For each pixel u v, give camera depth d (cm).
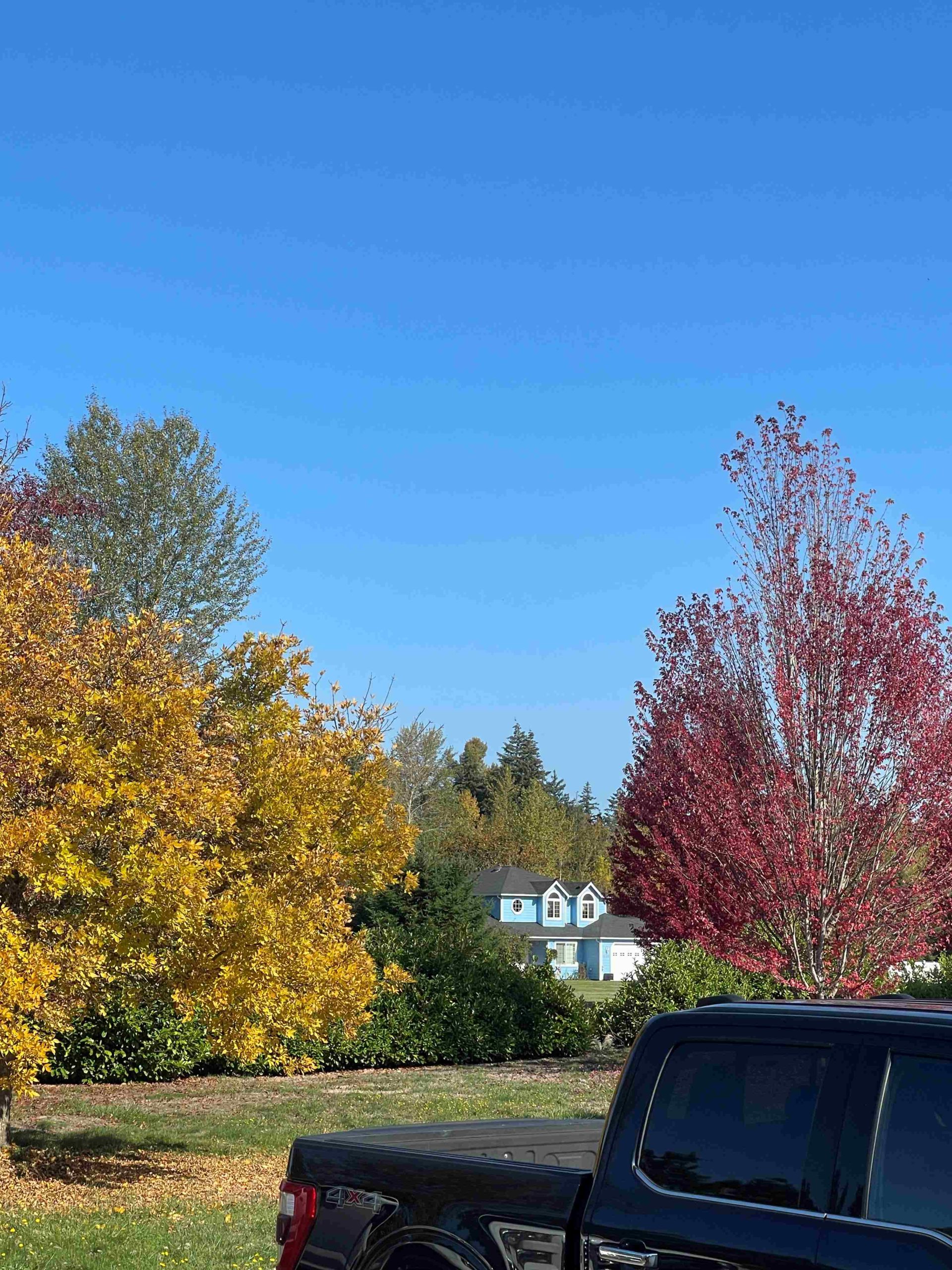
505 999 2359
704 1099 417
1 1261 877
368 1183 498
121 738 1098
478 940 2702
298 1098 1809
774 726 1702
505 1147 596
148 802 1067
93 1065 1953
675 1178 411
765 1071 407
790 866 1627
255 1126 1557
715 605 1761
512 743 14525
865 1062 385
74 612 1238
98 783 1053
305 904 1252
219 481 3962
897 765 1614
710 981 2422
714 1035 424
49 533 2755
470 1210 461
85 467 3791
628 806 2031
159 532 3816
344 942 1366
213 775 1152
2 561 1173
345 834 1333
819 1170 379
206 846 1184
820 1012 406
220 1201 1111
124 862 1048
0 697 1053
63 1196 1119
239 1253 909
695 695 1756
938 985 2312
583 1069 2194
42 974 1011
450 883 3428
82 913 1108
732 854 1661
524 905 8469
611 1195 421
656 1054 436
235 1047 1175
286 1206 527
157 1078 2000
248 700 1312
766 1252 376
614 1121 435
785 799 1636
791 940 1686
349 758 1384
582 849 10844
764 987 2428
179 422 3900
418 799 7669
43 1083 1953
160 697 1098
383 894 3381
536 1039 2361
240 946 1147
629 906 2114
